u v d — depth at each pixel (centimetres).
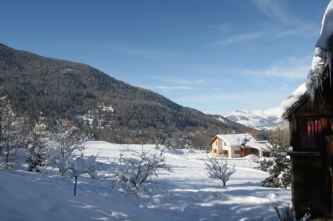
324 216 915
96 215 648
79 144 2097
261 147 5178
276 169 1769
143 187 1195
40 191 804
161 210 980
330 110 919
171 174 2533
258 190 1382
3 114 2608
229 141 5581
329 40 586
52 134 2091
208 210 987
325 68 797
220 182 1984
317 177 933
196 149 7288
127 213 741
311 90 848
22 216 472
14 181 834
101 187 1362
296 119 966
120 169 1205
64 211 605
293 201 953
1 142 2484
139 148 5825
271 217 898
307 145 958
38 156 2027
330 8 593
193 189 1495
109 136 9638
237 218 909
